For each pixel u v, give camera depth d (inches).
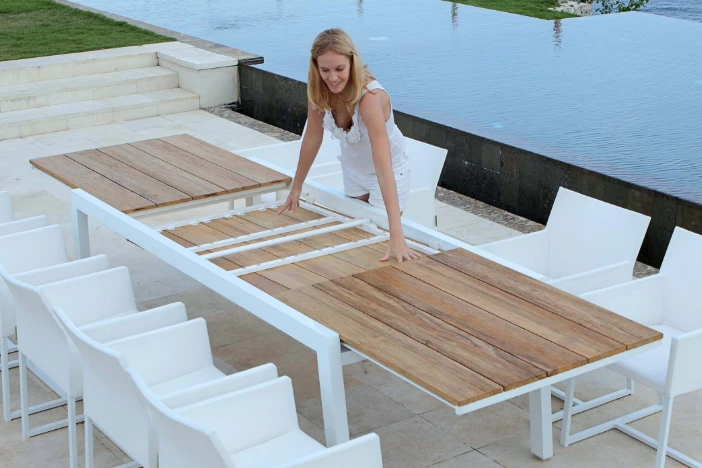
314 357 182.1
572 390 148.0
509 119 311.6
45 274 157.5
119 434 126.9
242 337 189.9
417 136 297.9
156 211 172.2
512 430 155.9
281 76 357.4
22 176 292.8
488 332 120.9
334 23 487.5
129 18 486.0
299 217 175.8
